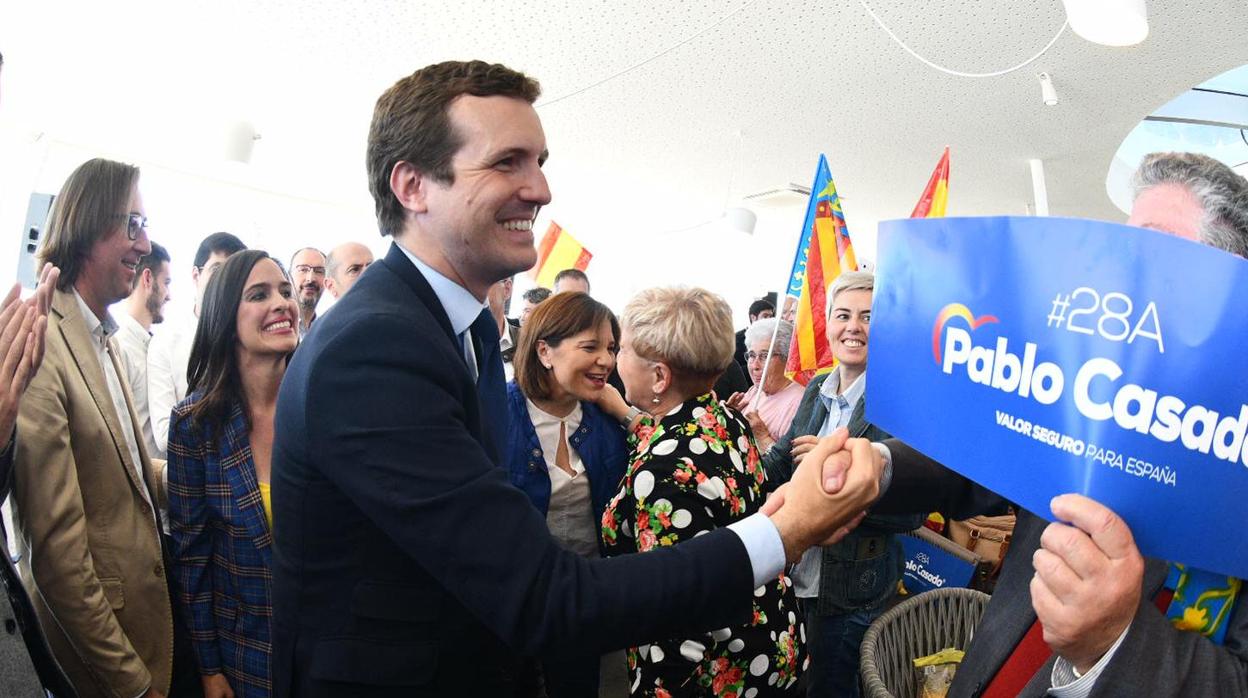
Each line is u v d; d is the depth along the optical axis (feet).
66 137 14.99
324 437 2.51
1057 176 16.39
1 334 3.63
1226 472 1.80
